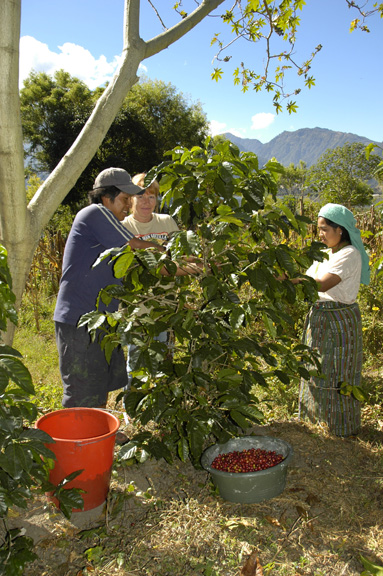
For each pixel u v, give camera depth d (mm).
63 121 24594
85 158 2490
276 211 2682
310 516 2441
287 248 2547
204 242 2643
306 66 4266
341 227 3176
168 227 3645
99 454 2383
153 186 3438
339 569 2088
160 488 2711
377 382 4191
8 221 2316
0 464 1834
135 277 2592
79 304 2803
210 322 2463
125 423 3422
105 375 2984
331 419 3342
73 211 23766
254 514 2428
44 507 2457
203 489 2660
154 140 25781
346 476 2836
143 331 2766
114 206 2869
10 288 1907
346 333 3227
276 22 4156
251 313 2422
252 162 2664
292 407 3811
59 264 7441
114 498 2543
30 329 6160
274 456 2641
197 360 2580
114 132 24312
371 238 6812
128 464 2908
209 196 2650
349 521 2414
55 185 2457
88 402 2918
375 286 5457
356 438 3318
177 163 2496
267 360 2707
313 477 2805
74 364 2850
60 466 2344
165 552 2141
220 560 2125
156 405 2521
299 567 2094
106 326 2842
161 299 2631
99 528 2312
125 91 2584
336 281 3139
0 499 1909
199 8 3041
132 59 2586
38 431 2029
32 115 25156
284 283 2646
